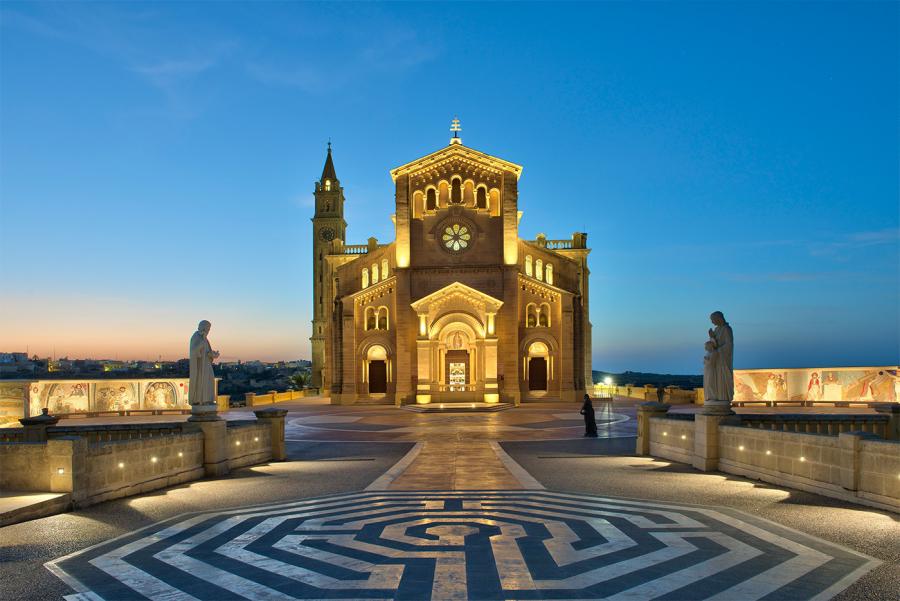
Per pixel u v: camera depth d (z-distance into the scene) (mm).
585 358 72875
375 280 63750
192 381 20625
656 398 61031
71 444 15102
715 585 9398
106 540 12281
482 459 23141
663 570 10078
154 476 17734
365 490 17078
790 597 8922
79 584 9797
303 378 118250
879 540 11664
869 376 49125
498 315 59531
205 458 20156
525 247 63812
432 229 61750
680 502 15133
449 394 57625
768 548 11203
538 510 14367
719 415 20297
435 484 17875
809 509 14219
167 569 10453
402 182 61906
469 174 62062
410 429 35750
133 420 46250
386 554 11086
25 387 45312
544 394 60031
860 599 8828
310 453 26062
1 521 13328
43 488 15242
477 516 13812
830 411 46781
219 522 13641
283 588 9477
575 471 20141
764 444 18047
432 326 58312
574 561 10570
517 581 9625
